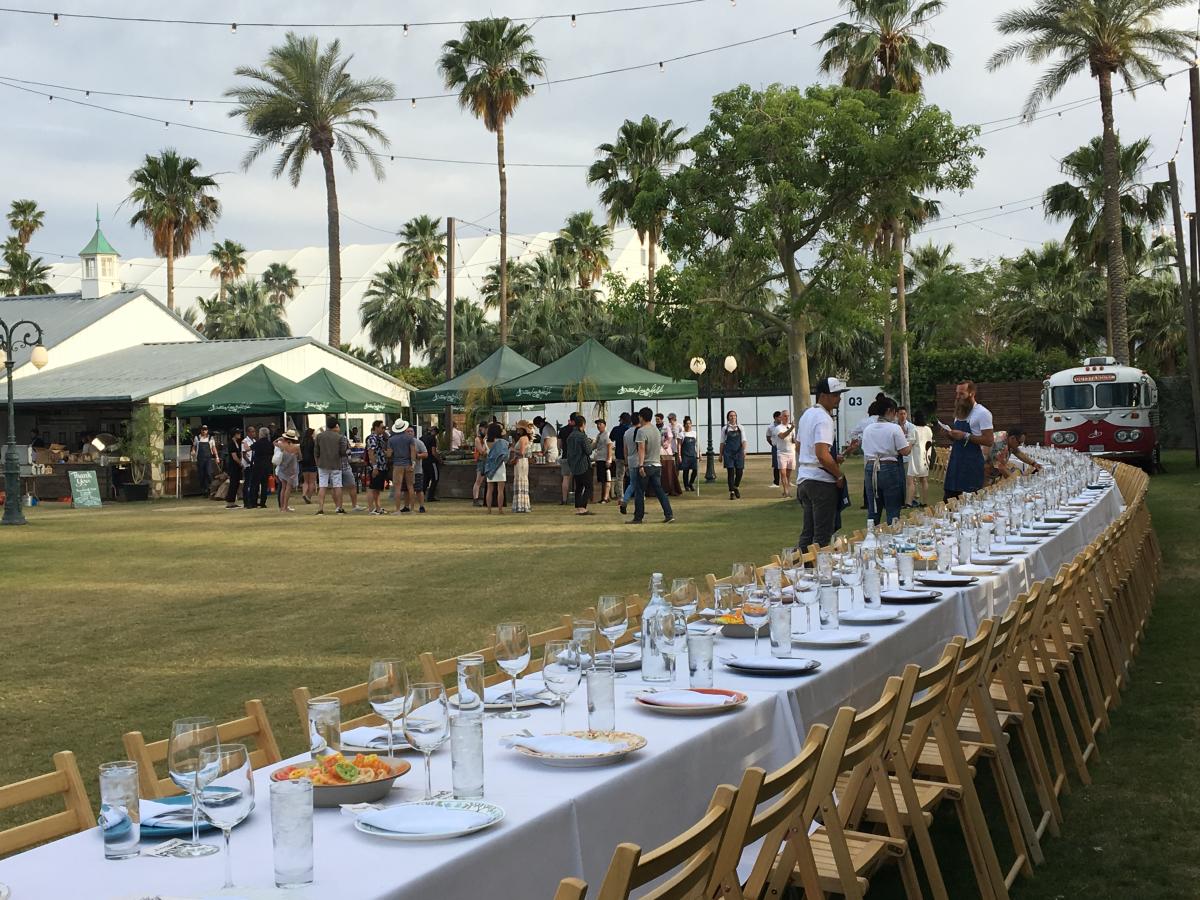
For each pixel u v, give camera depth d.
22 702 7.94
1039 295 56.91
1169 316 53.00
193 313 78.88
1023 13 35.97
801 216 24.19
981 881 4.46
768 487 30.06
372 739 3.53
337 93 46.91
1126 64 36.12
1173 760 6.37
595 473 27.08
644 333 27.17
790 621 4.61
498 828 2.67
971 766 5.03
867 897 4.70
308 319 85.62
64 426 37.69
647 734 3.55
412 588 13.09
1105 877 4.88
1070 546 9.70
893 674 5.18
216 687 8.30
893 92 25.00
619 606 4.59
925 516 9.03
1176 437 45.06
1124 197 49.16
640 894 3.11
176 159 58.16
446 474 29.39
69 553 17.67
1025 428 41.97
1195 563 13.80
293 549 17.69
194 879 2.41
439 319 64.38
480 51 45.06
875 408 15.21
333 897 2.27
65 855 2.57
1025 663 6.95
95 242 45.47
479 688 3.27
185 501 31.77
